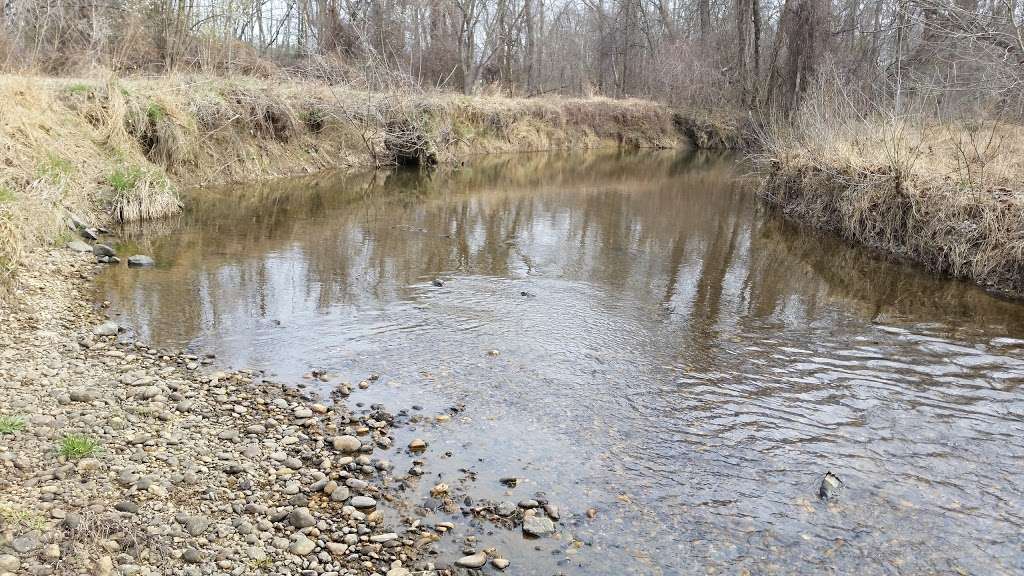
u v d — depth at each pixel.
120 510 3.82
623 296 8.84
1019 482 4.84
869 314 8.48
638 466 4.84
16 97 10.98
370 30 27.98
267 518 4.03
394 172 19.95
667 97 36.25
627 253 11.25
